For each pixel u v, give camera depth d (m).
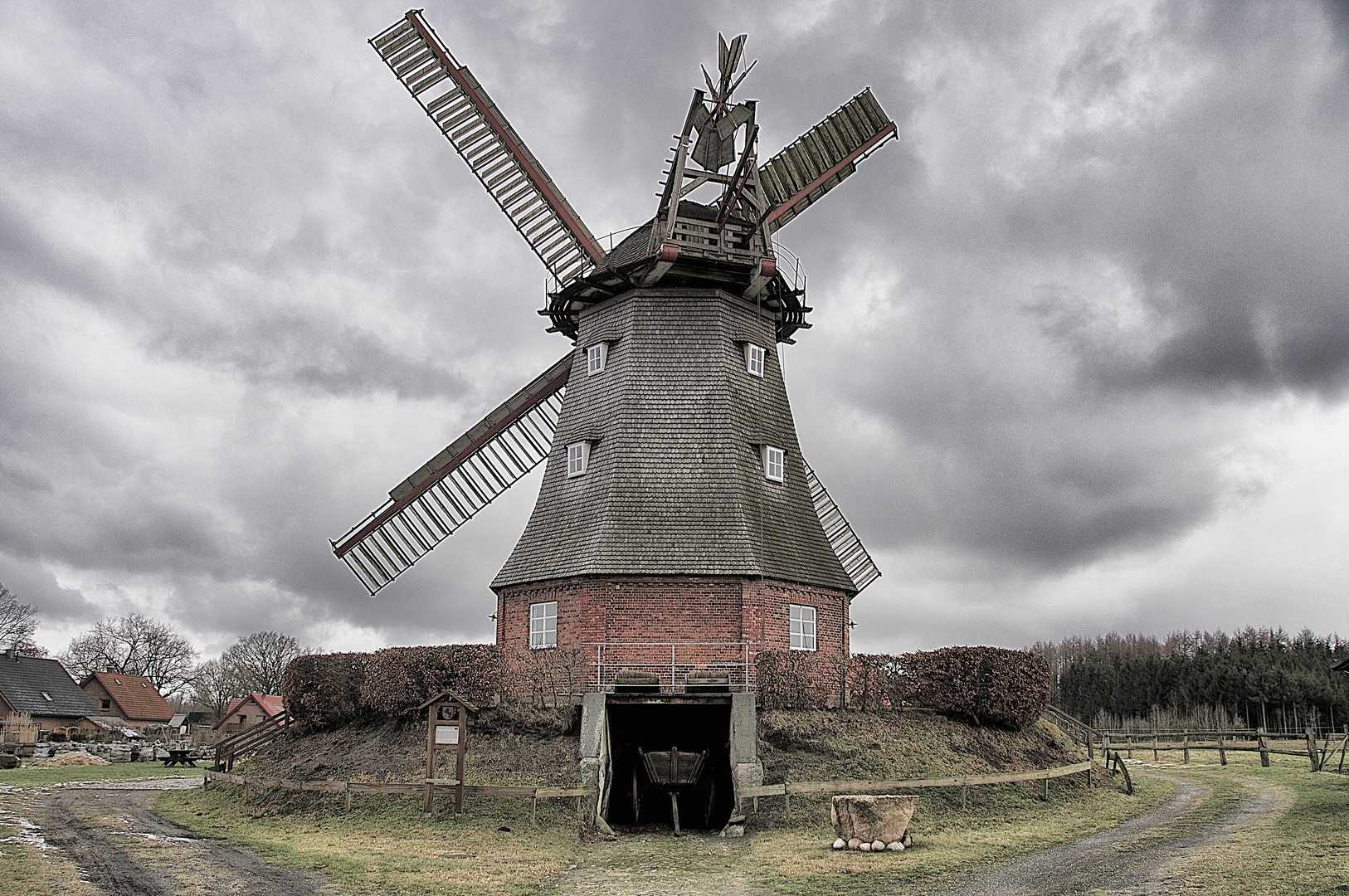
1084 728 35.28
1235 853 18.03
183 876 16.98
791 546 30.33
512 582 30.30
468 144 33.81
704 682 27.17
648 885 17.42
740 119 31.14
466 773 24.19
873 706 27.39
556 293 33.38
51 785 32.56
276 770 26.75
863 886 16.94
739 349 31.97
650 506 29.16
